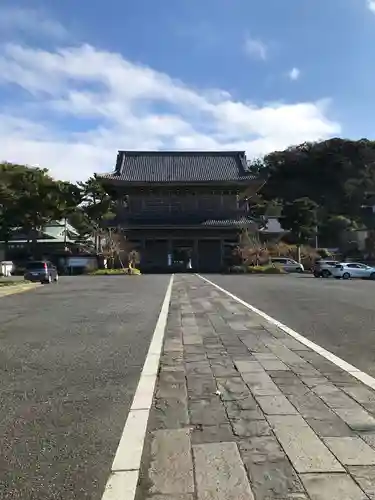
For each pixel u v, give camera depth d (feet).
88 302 57.11
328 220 256.93
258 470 11.60
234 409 16.39
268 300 57.06
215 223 172.65
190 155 194.80
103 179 175.01
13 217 174.40
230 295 64.44
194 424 14.99
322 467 11.70
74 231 212.02
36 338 31.89
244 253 161.58
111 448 13.29
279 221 223.30
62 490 10.91
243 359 24.54
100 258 166.50
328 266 131.23
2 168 172.04
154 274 151.02
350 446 12.98
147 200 181.68
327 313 44.24
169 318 41.04
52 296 67.21
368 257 201.36
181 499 10.35
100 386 19.88
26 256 189.57
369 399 17.35
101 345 29.12
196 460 12.28
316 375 21.08
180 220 177.17
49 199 173.17
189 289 76.33
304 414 15.74
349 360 24.12
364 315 42.70
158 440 13.75
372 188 287.48
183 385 19.70
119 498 10.48
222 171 186.60
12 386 20.07
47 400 18.01
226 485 10.89
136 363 24.14
